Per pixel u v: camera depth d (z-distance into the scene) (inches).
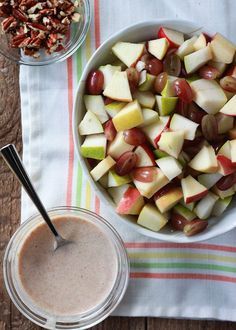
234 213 21.1
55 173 23.6
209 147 20.5
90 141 20.8
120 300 22.7
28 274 23.2
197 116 20.6
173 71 21.0
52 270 23.2
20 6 23.3
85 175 20.7
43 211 21.6
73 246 23.2
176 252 23.5
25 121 23.6
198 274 23.5
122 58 20.9
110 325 23.6
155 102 20.9
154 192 20.5
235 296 23.3
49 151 23.6
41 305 23.1
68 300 23.2
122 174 20.6
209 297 23.4
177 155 19.9
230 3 23.5
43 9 23.4
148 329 23.6
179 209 21.0
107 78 20.9
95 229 23.1
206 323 23.7
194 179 20.7
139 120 20.2
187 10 23.6
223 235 23.4
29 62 23.5
